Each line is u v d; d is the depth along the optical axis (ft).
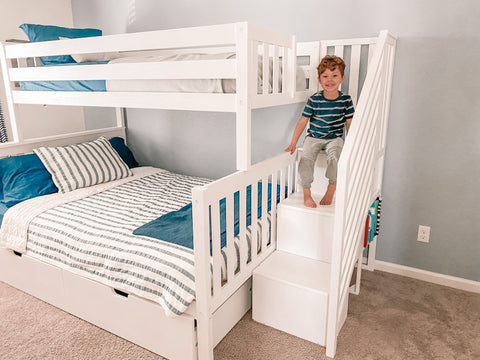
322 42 7.38
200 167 9.91
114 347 5.65
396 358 5.44
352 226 5.65
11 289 7.24
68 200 7.53
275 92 5.74
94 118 11.18
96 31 9.00
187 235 5.85
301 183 6.85
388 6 6.91
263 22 8.13
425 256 7.57
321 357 5.47
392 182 7.57
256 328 6.11
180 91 5.54
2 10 9.12
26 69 7.30
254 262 6.27
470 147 6.77
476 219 6.97
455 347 5.65
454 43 6.54
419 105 7.03
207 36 4.99
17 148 8.32
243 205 5.60
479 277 7.18
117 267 5.49
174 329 5.16
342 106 6.62
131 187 8.65
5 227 6.99
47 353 5.54
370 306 6.70
